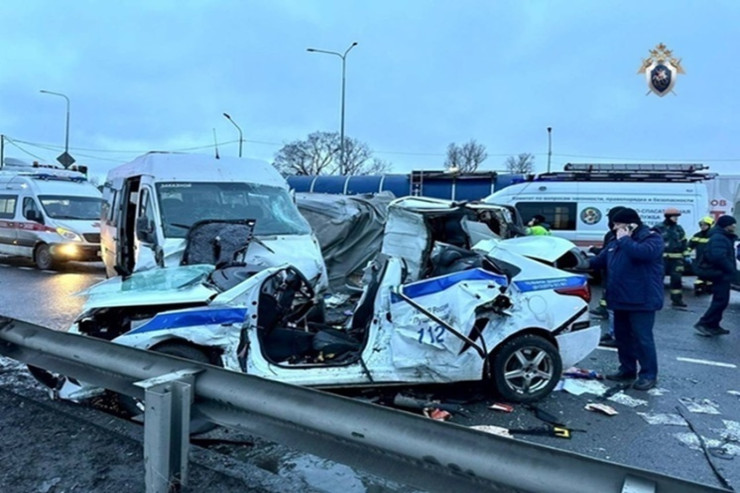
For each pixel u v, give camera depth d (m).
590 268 5.79
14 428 3.21
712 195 15.84
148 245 6.66
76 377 3.14
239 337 4.02
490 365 4.62
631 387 5.20
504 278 4.64
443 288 4.45
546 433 4.05
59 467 2.76
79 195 14.34
